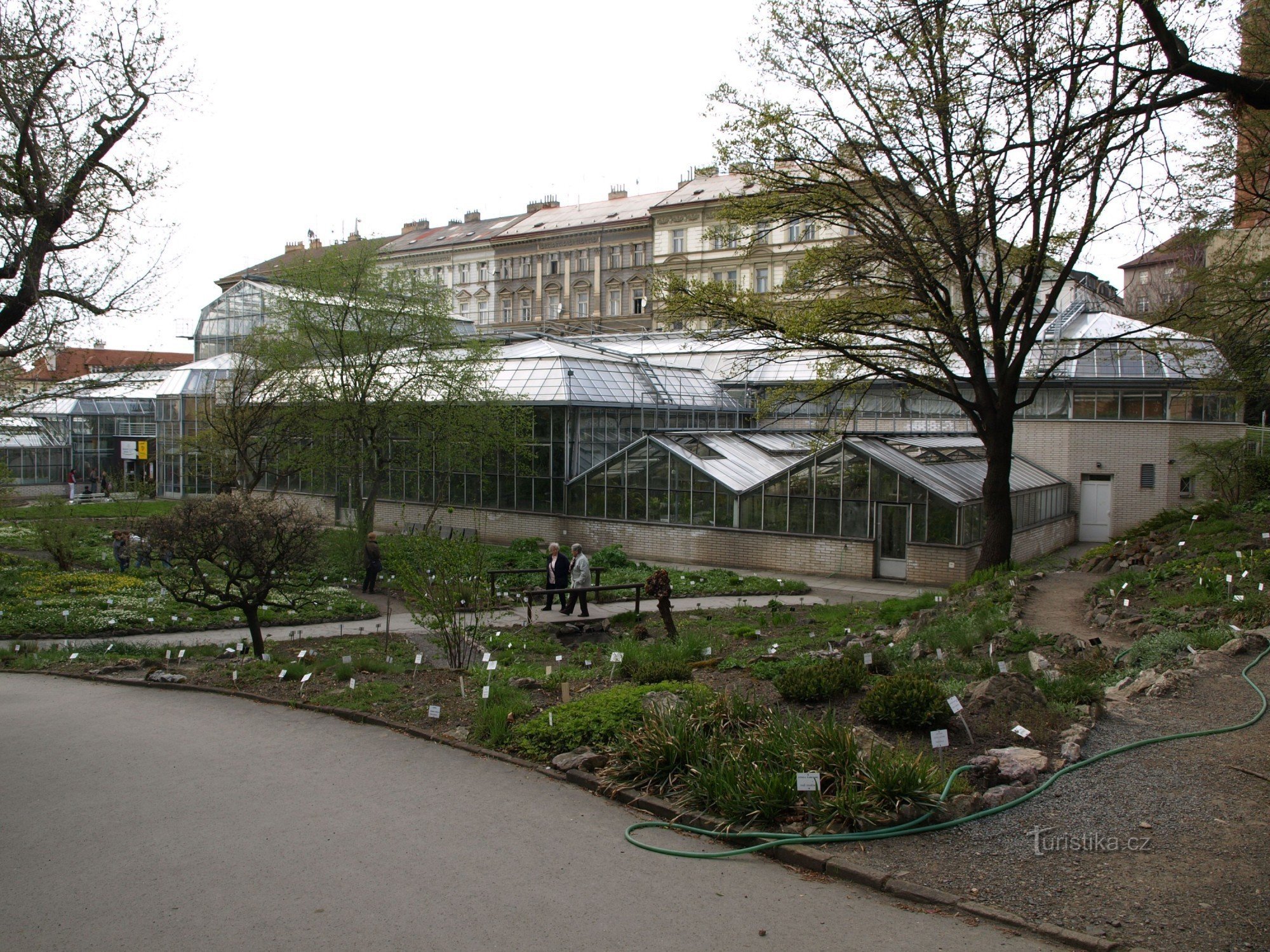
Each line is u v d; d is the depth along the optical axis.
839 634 17.12
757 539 31.55
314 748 9.87
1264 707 9.41
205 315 56.53
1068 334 37.41
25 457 59.91
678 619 20.47
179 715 11.56
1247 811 7.05
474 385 30.12
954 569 27.86
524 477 37.34
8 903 6.13
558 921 5.78
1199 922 5.49
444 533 39.75
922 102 16.28
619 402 37.97
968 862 6.37
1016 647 12.70
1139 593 16.23
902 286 19.95
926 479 28.50
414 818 7.64
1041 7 8.83
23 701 12.61
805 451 36.50
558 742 9.29
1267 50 13.74
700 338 21.55
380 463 30.27
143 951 5.48
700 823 7.30
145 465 63.94
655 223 63.06
